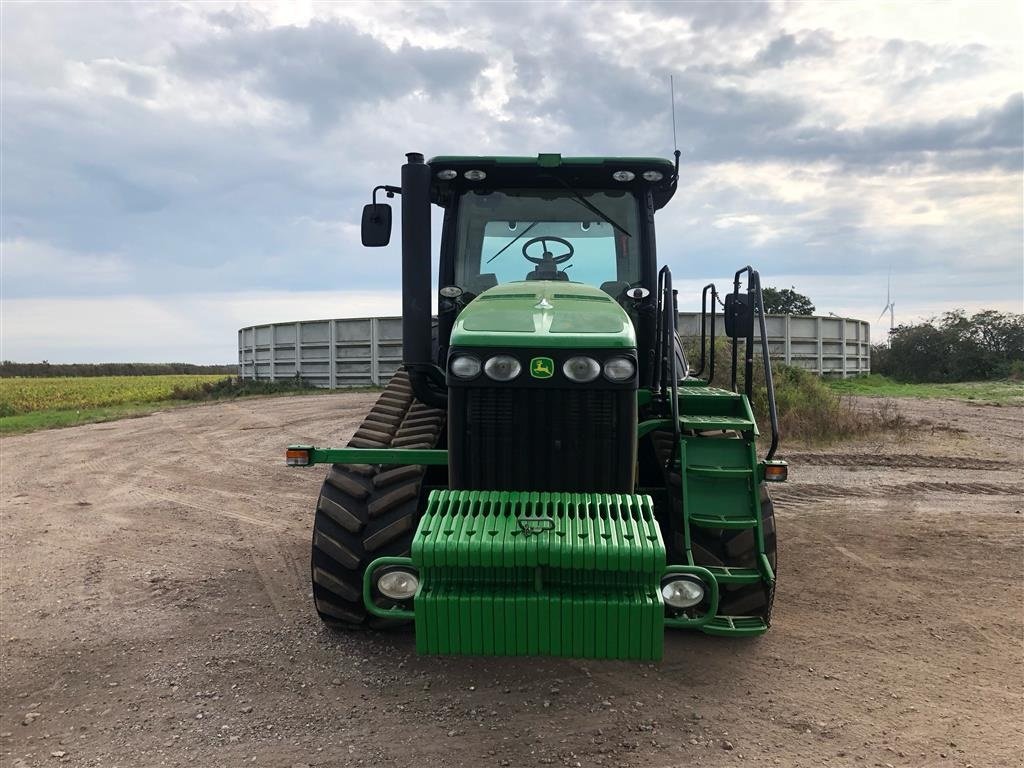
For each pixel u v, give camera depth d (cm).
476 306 361
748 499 359
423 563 275
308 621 430
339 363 2338
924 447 1068
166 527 664
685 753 292
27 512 734
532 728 311
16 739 306
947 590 484
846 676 361
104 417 1658
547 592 275
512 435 327
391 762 286
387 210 438
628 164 424
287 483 871
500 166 427
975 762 286
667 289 389
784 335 2234
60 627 428
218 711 326
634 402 325
